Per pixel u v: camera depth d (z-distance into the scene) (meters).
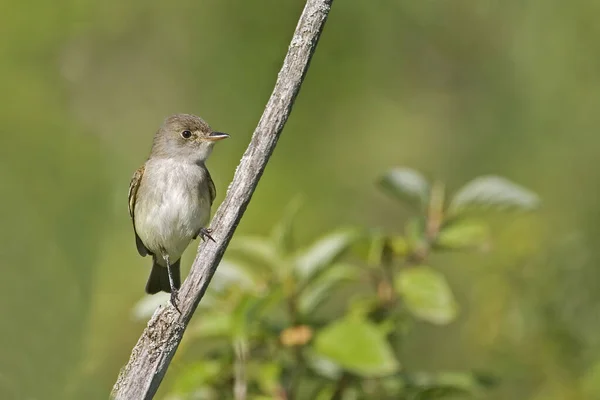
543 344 10.92
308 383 9.52
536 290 11.06
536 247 11.33
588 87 13.30
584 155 13.03
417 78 14.87
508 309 11.09
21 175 12.12
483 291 11.33
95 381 5.42
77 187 12.79
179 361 7.55
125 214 13.24
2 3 14.32
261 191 13.77
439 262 12.84
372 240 7.97
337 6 14.59
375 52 14.73
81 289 5.36
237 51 14.23
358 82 14.62
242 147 13.89
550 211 12.52
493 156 14.11
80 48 14.59
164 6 14.59
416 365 12.13
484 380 7.76
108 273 12.60
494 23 14.62
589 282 11.00
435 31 14.82
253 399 7.22
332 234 7.75
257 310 6.93
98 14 14.68
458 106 14.74
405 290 7.71
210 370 7.36
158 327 5.51
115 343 12.43
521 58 13.95
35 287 5.18
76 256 7.30
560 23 13.56
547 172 13.17
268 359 7.57
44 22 14.45
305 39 5.34
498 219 11.78
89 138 13.97
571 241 11.32
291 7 14.16
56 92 14.22
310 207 13.79
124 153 14.16
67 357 5.09
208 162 13.77
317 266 7.52
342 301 12.99
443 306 7.62
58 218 10.55
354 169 14.36
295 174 13.99
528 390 10.99
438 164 14.48
